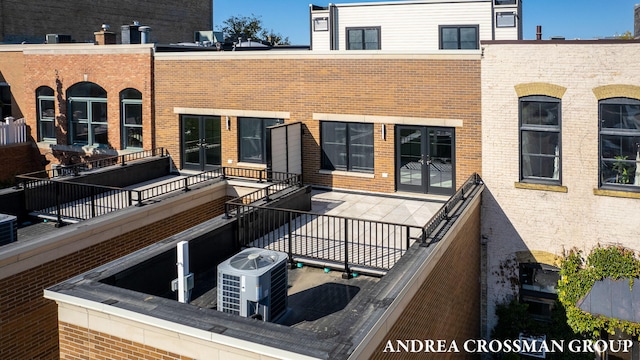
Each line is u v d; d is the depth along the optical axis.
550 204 15.26
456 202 13.66
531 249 15.59
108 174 18.53
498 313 15.88
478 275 15.88
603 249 14.59
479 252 16.02
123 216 13.79
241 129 19.62
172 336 7.81
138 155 21.56
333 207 16.50
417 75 16.64
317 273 12.06
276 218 14.52
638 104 14.13
